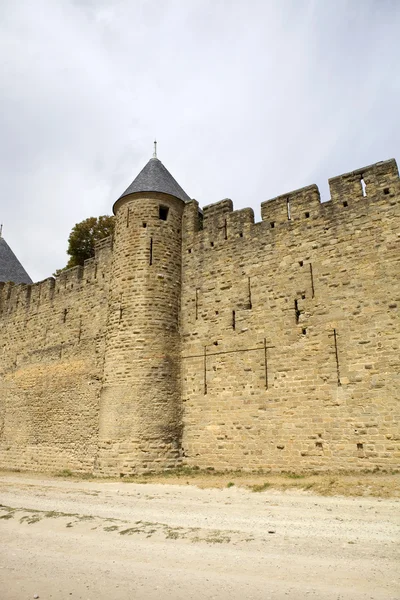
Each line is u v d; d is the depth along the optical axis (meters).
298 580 6.32
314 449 14.66
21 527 10.00
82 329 23.33
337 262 15.88
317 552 7.36
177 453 17.23
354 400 14.31
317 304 15.90
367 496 10.80
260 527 8.92
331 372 14.97
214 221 19.83
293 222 17.41
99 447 17.64
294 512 9.88
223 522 9.43
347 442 14.12
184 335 18.98
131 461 16.62
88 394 21.64
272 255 17.58
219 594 5.99
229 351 17.50
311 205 17.12
